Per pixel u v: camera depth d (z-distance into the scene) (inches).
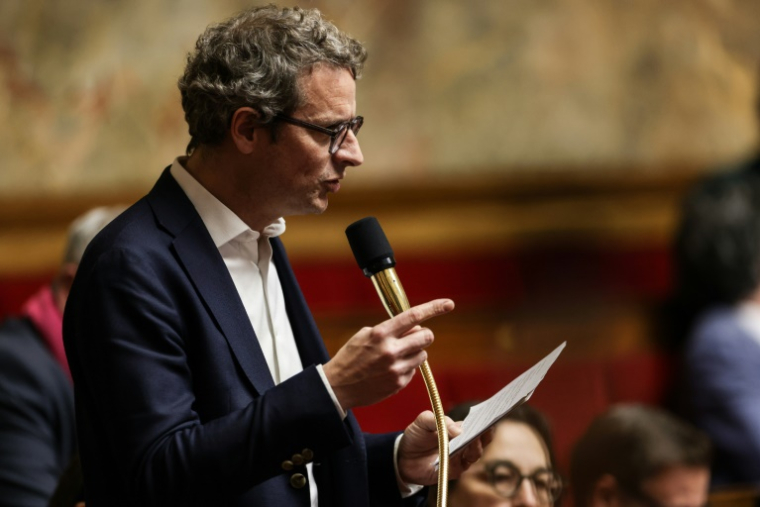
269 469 265.0
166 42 1042.1
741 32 1082.1
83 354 278.8
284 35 287.9
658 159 1073.5
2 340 518.9
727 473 666.8
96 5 1037.8
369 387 265.0
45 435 506.0
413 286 1018.1
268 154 290.2
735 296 716.0
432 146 1063.6
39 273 984.9
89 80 1034.7
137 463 264.5
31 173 1023.0
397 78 1067.3
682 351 773.3
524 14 1080.8
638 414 398.0
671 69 1081.4
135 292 276.8
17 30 1031.0
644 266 1034.7
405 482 319.0
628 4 1085.1
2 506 488.1
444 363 1003.3
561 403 746.2
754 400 673.6
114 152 1032.8
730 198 738.2
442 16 1074.7
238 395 285.0
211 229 299.1
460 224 1040.8
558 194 1062.4
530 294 1023.6
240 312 292.4
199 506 264.1
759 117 855.7
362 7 1065.5
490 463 337.1
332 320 979.3
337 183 296.7
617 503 383.9
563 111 1074.7
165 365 274.4
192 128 299.1
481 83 1073.5
